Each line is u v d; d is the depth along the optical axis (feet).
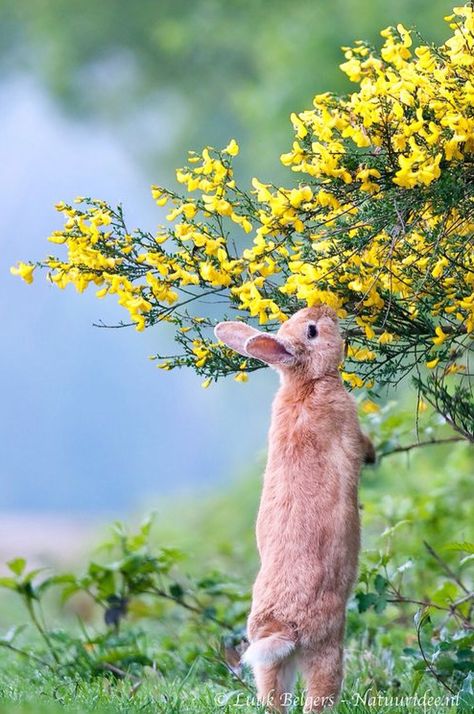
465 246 31.14
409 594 41.29
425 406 38.73
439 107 29.14
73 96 140.67
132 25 130.62
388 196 29.89
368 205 30.12
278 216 30.09
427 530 42.78
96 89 139.95
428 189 29.60
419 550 41.09
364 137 29.09
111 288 31.48
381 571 40.22
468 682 29.76
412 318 32.14
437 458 59.67
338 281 30.68
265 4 113.50
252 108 102.63
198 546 67.87
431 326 31.94
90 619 55.88
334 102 30.60
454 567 41.96
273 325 34.30
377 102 29.60
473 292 30.86
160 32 122.72
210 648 35.45
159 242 31.78
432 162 28.96
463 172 29.73
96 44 133.90
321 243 30.68
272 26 108.88
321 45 93.50
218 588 39.27
